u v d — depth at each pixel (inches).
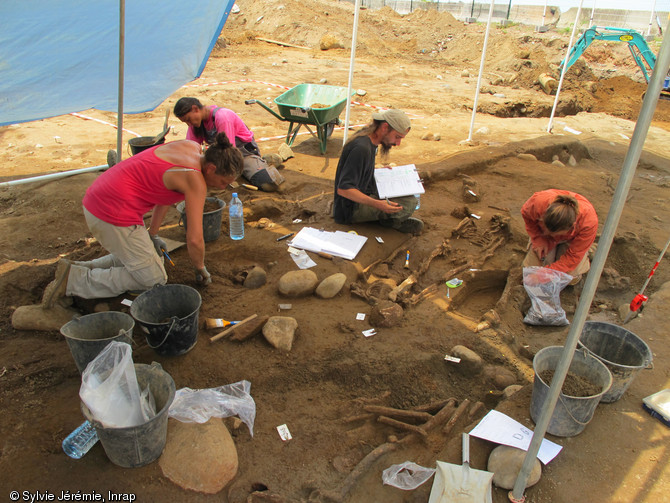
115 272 140.6
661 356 131.3
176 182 124.3
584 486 95.3
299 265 171.2
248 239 188.2
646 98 60.8
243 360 127.9
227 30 871.1
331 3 1079.6
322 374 126.5
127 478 94.5
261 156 272.4
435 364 132.6
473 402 123.9
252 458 102.4
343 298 157.8
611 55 802.2
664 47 57.5
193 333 125.3
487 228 214.8
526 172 286.7
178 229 191.2
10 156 286.0
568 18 1163.3
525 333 149.9
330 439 108.5
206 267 167.8
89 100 189.9
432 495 92.1
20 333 134.5
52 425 105.6
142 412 93.7
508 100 519.8
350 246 181.8
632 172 65.2
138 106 208.5
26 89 166.2
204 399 110.3
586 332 125.5
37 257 177.0
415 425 113.7
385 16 984.3
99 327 118.5
